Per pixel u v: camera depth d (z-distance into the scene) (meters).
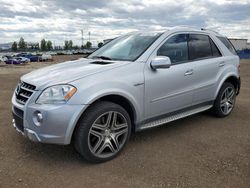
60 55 87.44
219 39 5.62
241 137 4.65
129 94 3.85
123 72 3.87
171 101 4.47
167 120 4.53
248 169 3.54
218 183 3.21
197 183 3.21
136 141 4.42
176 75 4.47
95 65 4.02
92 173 3.43
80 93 3.43
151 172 3.45
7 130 4.85
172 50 4.59
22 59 49.91
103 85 3.61
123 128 3.90
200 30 5.27
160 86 4.25
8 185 3.15
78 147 3.54
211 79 5.21
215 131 4.91
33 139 3.50
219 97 5.49
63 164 3.66
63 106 3.35
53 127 3.34
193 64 4.81
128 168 3.55
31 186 3.14
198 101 5.02
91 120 3.51
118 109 3.76
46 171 3.48
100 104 3.62
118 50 4.68
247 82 13.02
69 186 3.15
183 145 4.28
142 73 4.04
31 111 3.44
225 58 5.55
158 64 4.02
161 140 4.47
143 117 4.14
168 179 3.29
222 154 3.97
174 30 4.74
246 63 32.38
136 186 3.15
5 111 6.12
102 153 3.74
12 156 3.86
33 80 3.71
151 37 4.60
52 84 3.46
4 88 9.74
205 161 3.75
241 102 7.36
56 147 4.16
